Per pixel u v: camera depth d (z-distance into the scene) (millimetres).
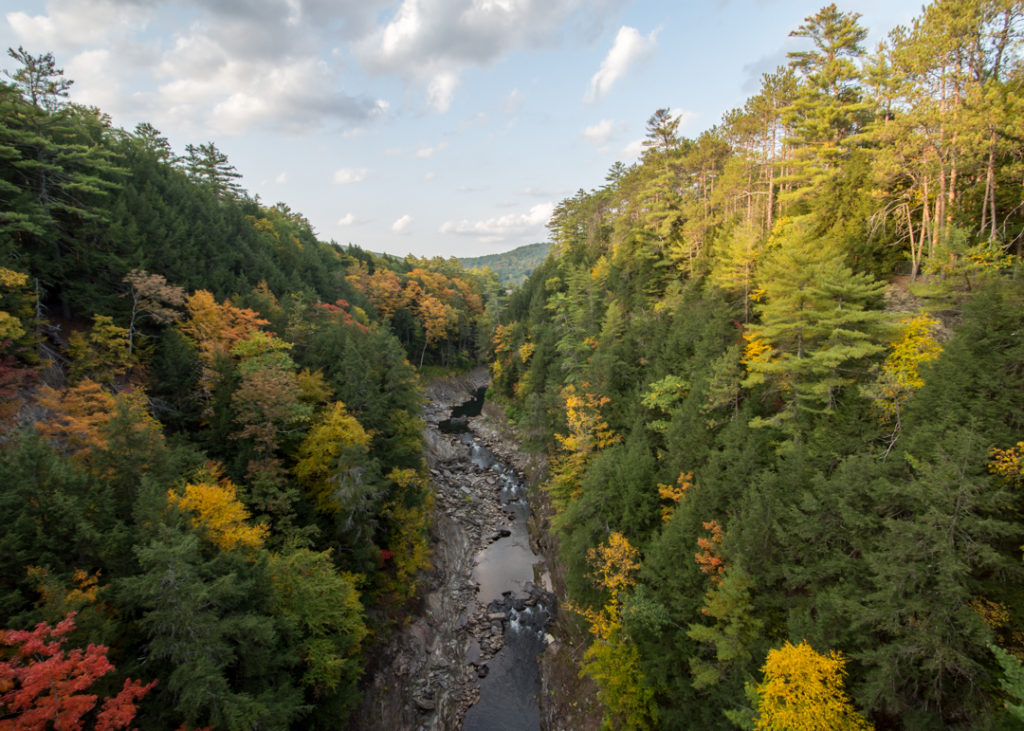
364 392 35812
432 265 161625
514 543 40938
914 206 27047
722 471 21922
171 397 30531
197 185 68188
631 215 65438
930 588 12094
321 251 97688
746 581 16031
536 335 65375
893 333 19656
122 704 11875
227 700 13578
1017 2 20250
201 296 34594
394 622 28109
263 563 17875
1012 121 19750
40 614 12328
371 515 28797
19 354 24141
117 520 16375
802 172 35562
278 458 29250
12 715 10570
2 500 14297
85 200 35406
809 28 38781
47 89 33125
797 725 12148
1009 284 15680
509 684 26891
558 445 43625
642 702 19891
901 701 12406
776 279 22641
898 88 25688
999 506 12391
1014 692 9273
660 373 32406
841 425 19000
